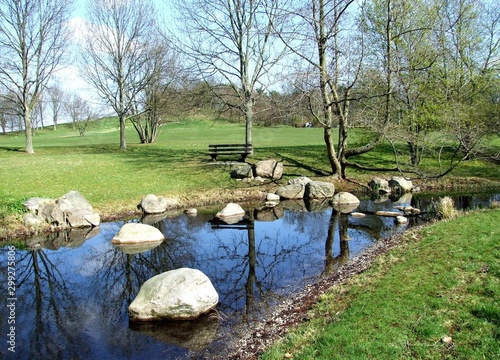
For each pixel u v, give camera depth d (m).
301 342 5.98
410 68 18.08
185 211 17.22
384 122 18.42
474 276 7.20
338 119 21.30
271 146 33.28
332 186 19.73
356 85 18.47
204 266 10.98
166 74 36.38
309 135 50.56
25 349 6.84
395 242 11.06
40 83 33.62
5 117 85.94
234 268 10.73
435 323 5.75
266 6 19.08
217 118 28.44
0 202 15.16
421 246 9.56
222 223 15.63
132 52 35.53
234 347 6.54
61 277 10.43
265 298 8.52
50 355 6.63
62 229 14.51
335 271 9.74
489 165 23.53
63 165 23.73
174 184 20.34
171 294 7.66
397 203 17.86
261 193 19.70
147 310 7.63
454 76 22.83
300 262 10.87
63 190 17.94
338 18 17.98
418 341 5.40
